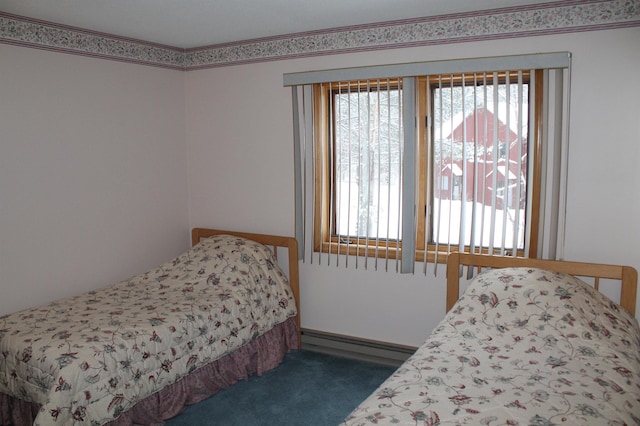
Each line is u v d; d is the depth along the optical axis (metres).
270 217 3.98
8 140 2.99
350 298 3.71
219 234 4.14
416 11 3.03
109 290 3.40
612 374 2.08
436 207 3.34
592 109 2.84
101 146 3.55
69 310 2.97
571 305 2.48
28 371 2.40
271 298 3.56
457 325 2.57
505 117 3.03
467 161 3.18
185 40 3.81
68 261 3.39
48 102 3.20
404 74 3.26
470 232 3.21
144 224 3.94
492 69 3.00
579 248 2.96
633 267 2.81
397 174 3.41
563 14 2.83
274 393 3.15
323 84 3.59
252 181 4.02
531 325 2.45
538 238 3.00
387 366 3.55
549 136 2.94
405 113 3.29
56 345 2.45
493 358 2.25
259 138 3.94
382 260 3.54
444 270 3.34
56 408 2.23
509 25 2.97
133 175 3.82
